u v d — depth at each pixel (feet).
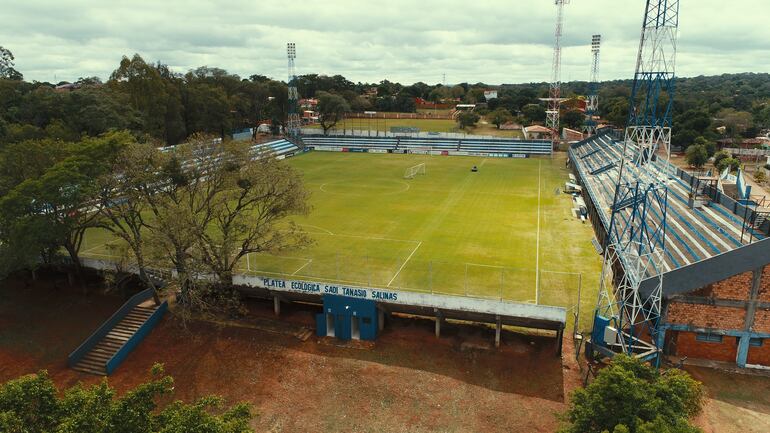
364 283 166.81
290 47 533.14
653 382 87.71
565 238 218.79
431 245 207.72
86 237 216.33
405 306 138.51
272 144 489.26
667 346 126.72
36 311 164.25
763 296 117.08
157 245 143.64
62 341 148.77
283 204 159.74
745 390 113.80
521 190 322.96
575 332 136.77
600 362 125.59
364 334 140.56
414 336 141.28
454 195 307.78
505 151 497.46
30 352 144.36
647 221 181.27
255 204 163.63
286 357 134.00
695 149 400.88
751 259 115.44
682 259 141.28
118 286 172.35
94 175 156.66
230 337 143.84
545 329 133.18
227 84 574.56
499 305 131.03
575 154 411.13
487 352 132.16
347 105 577.43
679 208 187.32
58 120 327.67
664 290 122.31
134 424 70.90
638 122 126.72
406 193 313.32
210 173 164.76
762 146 501.97
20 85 390.42
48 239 145.59
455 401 114.93
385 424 109.09
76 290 176.14
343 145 537.65
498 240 215.31
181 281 144.25
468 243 211.20
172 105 438.81
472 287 164.35
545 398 114.52
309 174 382.83
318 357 133.28
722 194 175.94
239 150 165.68
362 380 123.34
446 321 147.54
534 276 174.29
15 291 176.76
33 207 148.97
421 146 517.55
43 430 66.95
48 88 390.21
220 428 70.13
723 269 117.29
